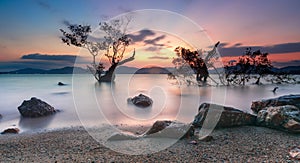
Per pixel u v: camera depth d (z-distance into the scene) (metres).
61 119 8.45
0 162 3.77
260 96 16.39
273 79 27.81
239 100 14.30
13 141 5.24
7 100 15.14
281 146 4.52
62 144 4.86
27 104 9.44
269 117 6.15
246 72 25.47
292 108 6.24
